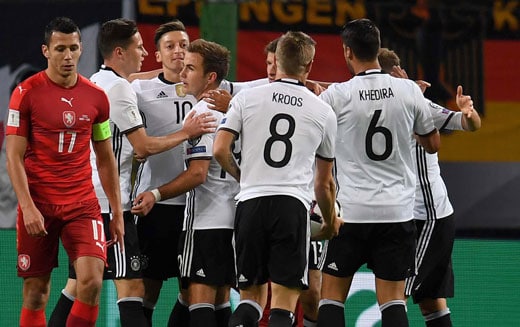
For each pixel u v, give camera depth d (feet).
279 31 112.16
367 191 64.64
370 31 65.26
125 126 68.13
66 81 64.64
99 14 109.60
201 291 68.33
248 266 61.62
